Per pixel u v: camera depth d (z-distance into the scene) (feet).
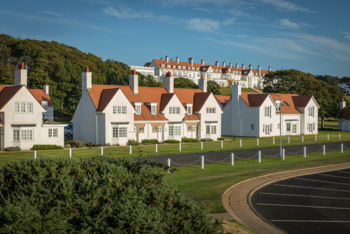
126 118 174.09
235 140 202.18
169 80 204.95
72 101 303.89
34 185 38.68
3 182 40.88
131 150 138.92
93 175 43.45
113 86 187.42
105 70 412.98
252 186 77.41
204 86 223.71
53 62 327.06
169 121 191.11
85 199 37.99
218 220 39.63
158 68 533.55
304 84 339.77
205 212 39.52
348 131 285.23
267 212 58.39
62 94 304.30
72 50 439.22
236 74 621.72
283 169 100.58
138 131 180.04
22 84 160.76
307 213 58.13
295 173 95.25
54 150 142.82
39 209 35.76
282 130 245.24
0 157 117.60
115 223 34.86
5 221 31.99
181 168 100.89
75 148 152.25
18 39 347.56
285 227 50.80
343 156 133.69
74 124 186.29
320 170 100.89
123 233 33.40
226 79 600.39
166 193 41.27
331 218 55.42
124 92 186.80
